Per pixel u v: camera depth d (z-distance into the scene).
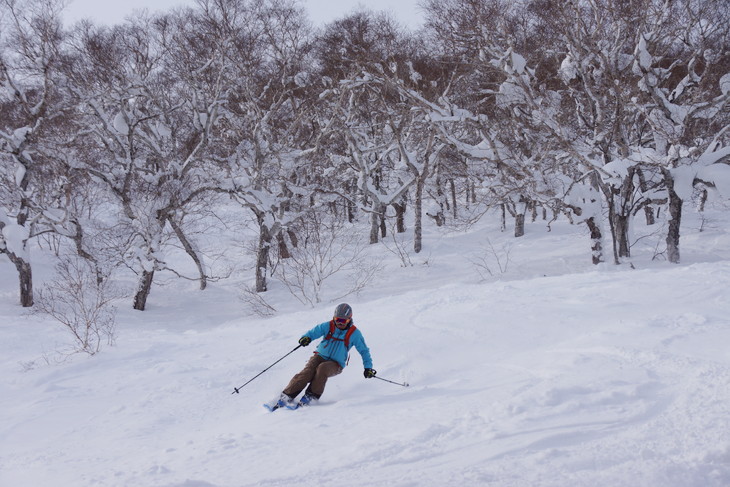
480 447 3.73
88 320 12.31
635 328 7.38
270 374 8.34
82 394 8.40
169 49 24.42
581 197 23.31
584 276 13.17
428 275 26.52
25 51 20.84
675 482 2.75
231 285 28.22
